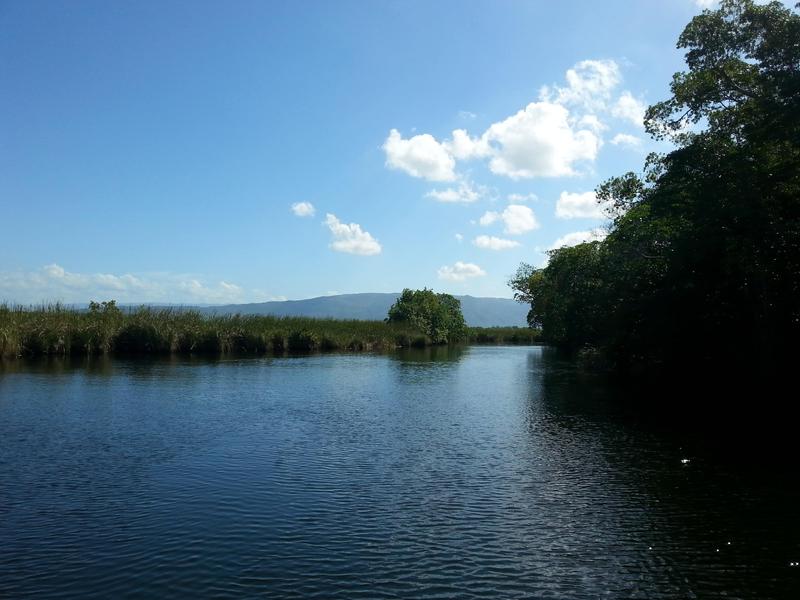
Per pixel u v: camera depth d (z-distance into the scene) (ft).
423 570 30.48
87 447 54.60
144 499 40.75
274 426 65.92
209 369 123.13
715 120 91.30
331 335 200.44
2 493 41.57
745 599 27.86
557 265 217.77
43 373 107.96
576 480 46.42
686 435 63.46
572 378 122.01
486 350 238.68
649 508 40.06
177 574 29.60
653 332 107.65
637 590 28.60
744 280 87.71
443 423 69.56
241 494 42.14
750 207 81.00
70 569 30.01
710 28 86.22
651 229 111.45
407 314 280.31
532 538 34.83
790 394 83.46
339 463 50.88
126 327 153.17
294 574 29.81
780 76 77.15
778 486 44.80
